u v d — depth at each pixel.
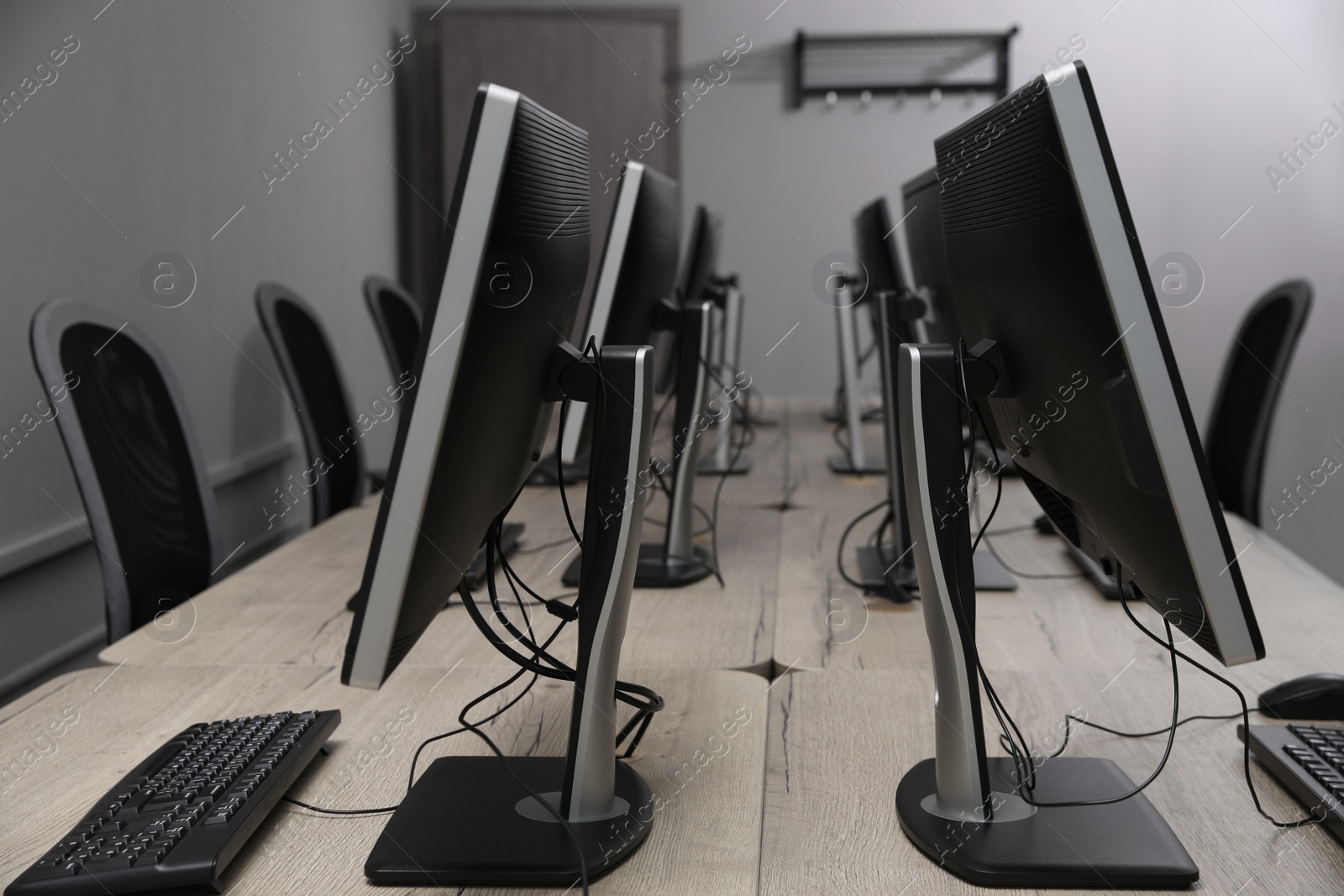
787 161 4.34
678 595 1.35
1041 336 0.66
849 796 0.78
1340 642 1.12
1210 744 0.87
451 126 4.26
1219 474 2.35
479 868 0.65
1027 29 4.20
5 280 1.77
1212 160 4.19
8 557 1.76
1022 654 1.11
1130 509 0.65
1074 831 0.70
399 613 0.62
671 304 1.48
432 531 0.63
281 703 0.96
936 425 0.70
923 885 0.66
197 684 1.01
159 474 1.50
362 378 3.82
